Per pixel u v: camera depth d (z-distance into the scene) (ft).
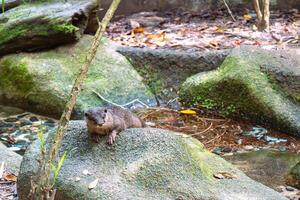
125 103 27.27
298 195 17.19
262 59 25.89
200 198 13.89
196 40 30.45
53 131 16.01
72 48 28.89
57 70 27.55
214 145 22.29
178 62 28.14
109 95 27.12
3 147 20.11
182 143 15.02
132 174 14.14
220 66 26.71
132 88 27.89
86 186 14.01
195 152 15.61
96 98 26.78
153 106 27.55
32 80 27.20
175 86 27.99
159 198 13.71
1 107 27.81
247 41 29.78
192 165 14.71
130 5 36.55
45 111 26.71
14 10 29.55
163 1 36.88
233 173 15.75
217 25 33.30
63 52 28.66
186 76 27.96
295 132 23.22
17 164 18.52
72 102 10.05
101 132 15.08
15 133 24.26
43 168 10.65
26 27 28.30
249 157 20.93
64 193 14.24
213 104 25.98
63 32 28.07
